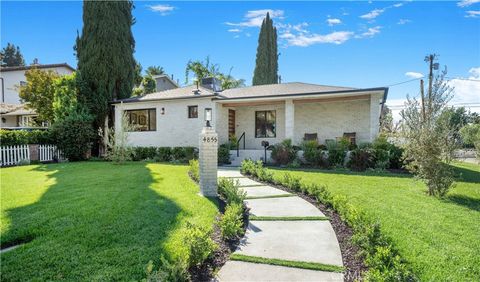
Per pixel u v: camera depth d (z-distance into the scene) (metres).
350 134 14.24
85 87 16.20
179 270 2.71
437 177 6.29
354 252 3.49
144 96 17.30
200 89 16.34
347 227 4.36
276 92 14.56
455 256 3.36
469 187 7.42
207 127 6.53
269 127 16.05
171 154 14.62
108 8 16.72
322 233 4.13
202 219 4.58
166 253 3.30
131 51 18.28
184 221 4.41
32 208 5.00
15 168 11.02
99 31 16.61
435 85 6.70
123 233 3.88
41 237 3.74
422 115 6.69
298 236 4.02
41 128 15.91
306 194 6.54
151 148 15.34
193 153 13.95
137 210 4.91
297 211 5.21
